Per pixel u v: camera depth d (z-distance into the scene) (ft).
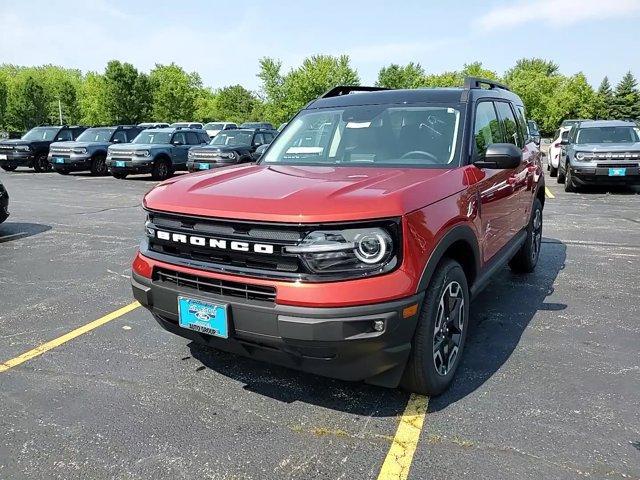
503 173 14.25
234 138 58.65
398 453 8.96
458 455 8.88
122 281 19.24
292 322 8.77
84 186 53.52
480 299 16.89
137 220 32.53
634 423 9.73
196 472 8.54
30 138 73.00
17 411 10.39
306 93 153.38
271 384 11.42
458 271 10.96
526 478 8.28
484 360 12.44
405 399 10.72
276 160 13.96
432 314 9.98
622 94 281.74
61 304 16.70
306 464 8.71
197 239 9.73
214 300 9.48
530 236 18.90
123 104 170.30
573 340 13.56
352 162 12.87
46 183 56.39
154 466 8.70
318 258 8.75
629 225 29.37
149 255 10.62
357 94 15.33
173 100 180.04
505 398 10.69
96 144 65.41
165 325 10.91
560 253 23.00
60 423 9.96
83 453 9.06
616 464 8.57
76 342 13.71
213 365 12.34
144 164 59.06
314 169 12.14
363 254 8.85
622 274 19.67
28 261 22.15
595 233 27.22
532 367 12.06
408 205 9.38
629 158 40.75
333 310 8.69
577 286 18.21
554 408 10.28
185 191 10.43
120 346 13.44
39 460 8.88
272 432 9.64
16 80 226.38
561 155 50.01
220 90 287.28
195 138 66.74
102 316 15.61
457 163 12.17
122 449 9.16
